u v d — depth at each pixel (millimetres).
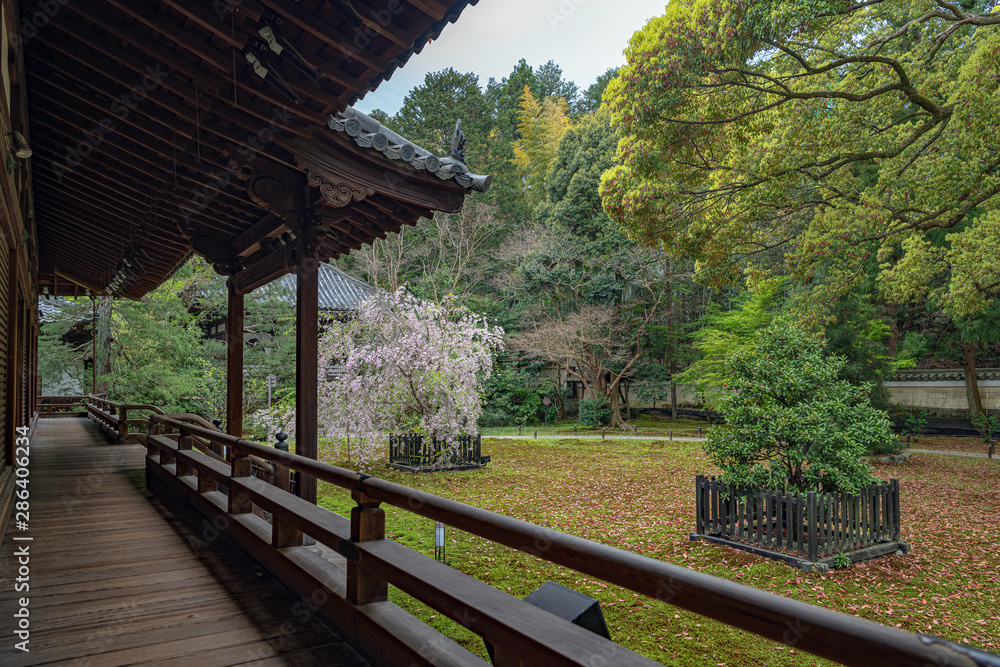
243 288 7195
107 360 15891
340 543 2938
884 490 7922
